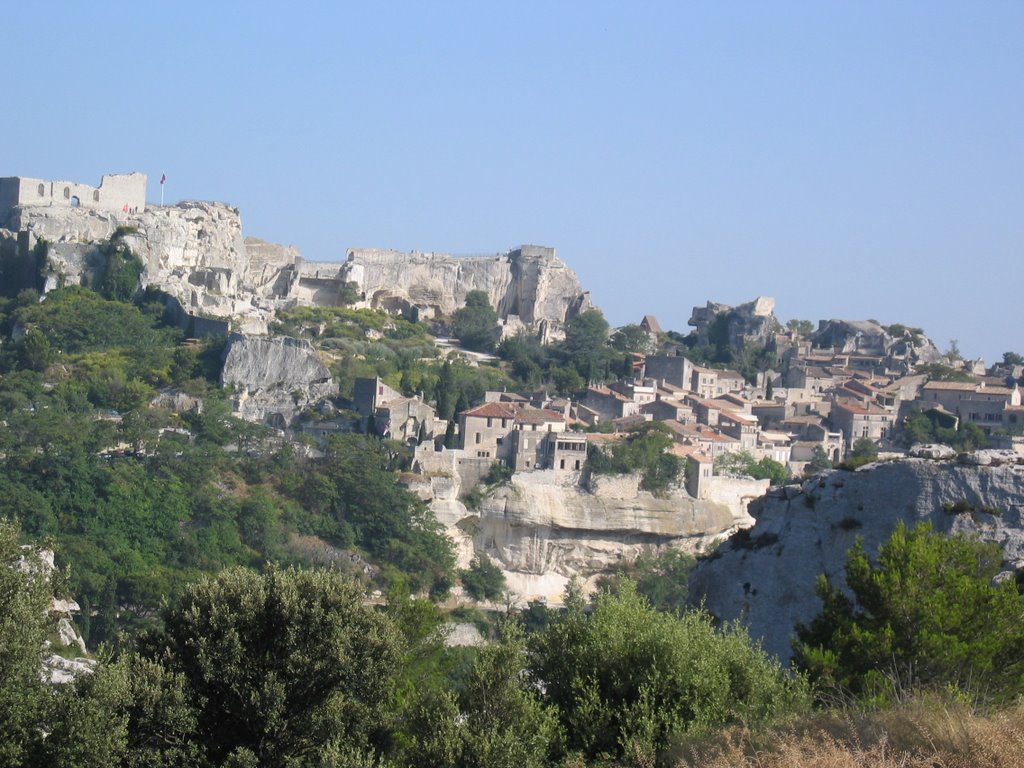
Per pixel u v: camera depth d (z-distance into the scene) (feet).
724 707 219.41
